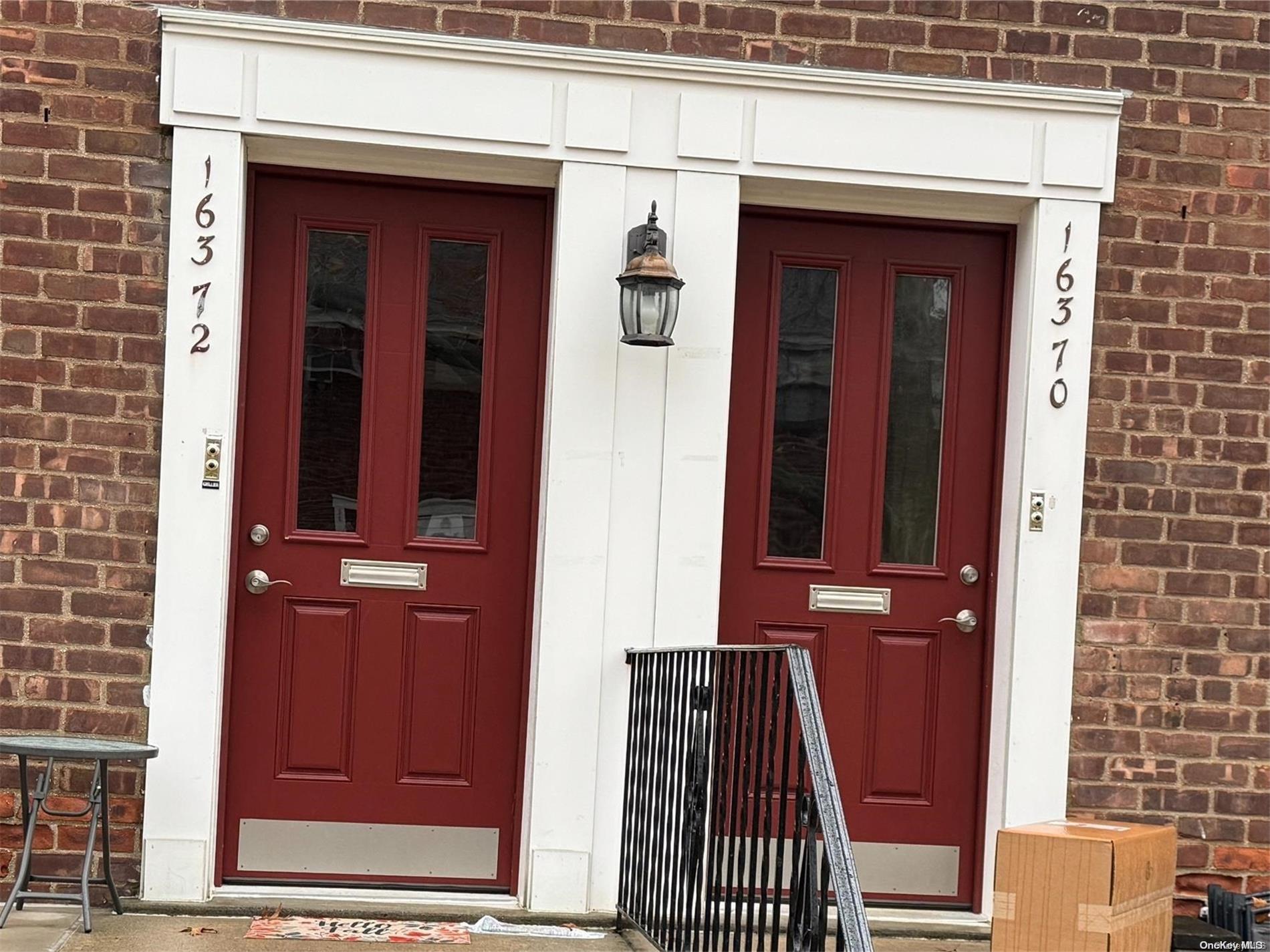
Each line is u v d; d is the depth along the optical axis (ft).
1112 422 15.34
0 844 14.12
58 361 14.17
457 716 15.26
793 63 14.98
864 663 15.78
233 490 14.67
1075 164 15.16
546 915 14.42
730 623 15.62
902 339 15.93
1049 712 15.15
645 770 13.93
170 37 14.16
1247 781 15.39
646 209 14.79
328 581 15.15
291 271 15.10
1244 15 15.52
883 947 14.55
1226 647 15.42
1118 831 12.87
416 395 15.26
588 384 14.69
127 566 14.24
